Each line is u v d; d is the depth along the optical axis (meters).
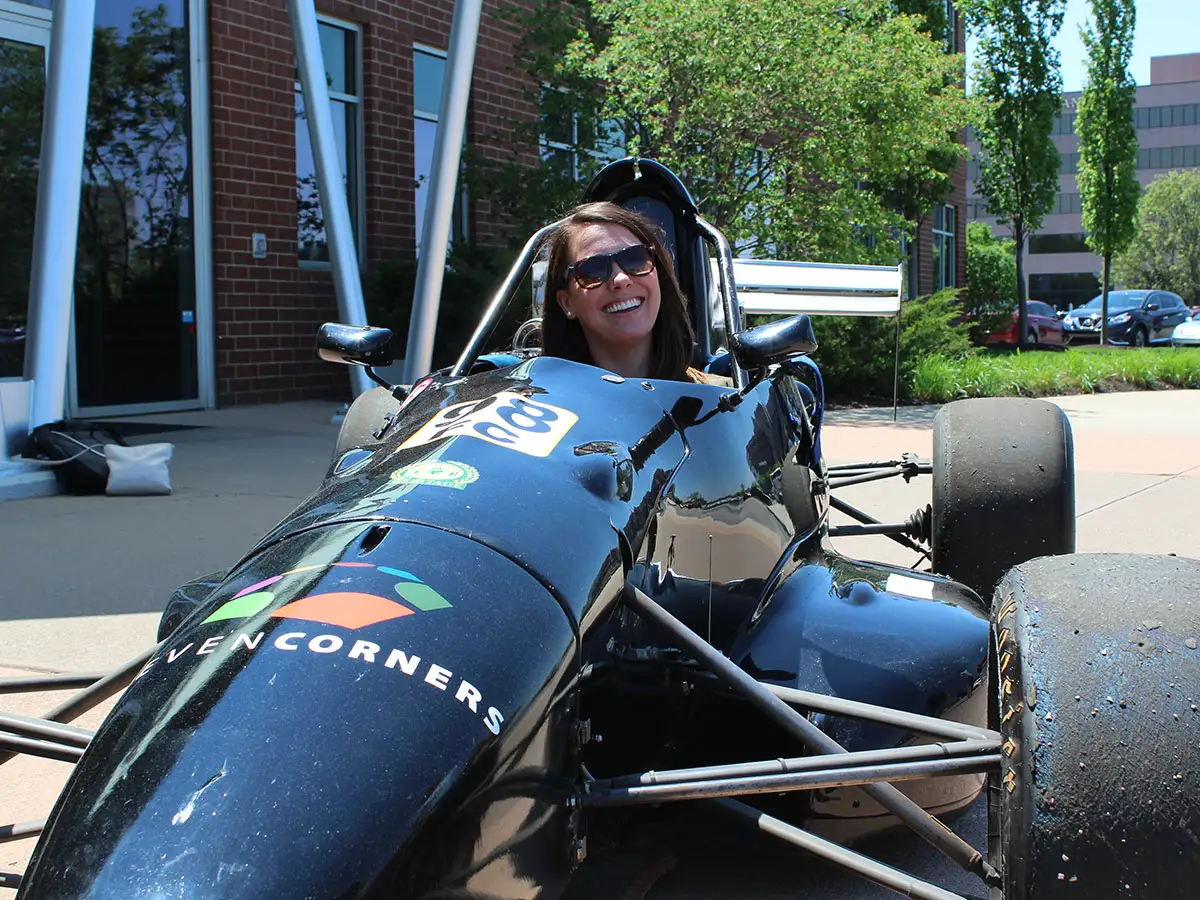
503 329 11.02
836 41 10.95
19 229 9.34
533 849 1.69
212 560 5.00
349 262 8.88
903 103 11.53
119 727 1.58
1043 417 3.78
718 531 2.44
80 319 9.58
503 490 1.94
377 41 11.82
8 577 4.72
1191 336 31.45
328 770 1.43
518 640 1.68
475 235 12.95
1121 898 1.53
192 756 1.44
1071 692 1.63
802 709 2.25
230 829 1.36
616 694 2.14
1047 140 25.83
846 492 7.07
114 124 9.73
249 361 10.93
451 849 1.50
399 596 1.66
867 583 2.75
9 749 2.02
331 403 11.27
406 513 1.86
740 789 1.85
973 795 2.50
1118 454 8.66
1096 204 29.00
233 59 10.54
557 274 2.78
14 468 6.48
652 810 2.27
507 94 13.16
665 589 2.25
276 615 1.65
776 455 2.87
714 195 10.88
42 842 1.48
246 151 10.73
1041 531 3.58
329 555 1.78
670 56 10.57
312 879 1.34
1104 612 1.73
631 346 2.78
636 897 2.05
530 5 13.20
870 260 11.95
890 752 1.89
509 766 1.60
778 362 2.60
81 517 5.91
